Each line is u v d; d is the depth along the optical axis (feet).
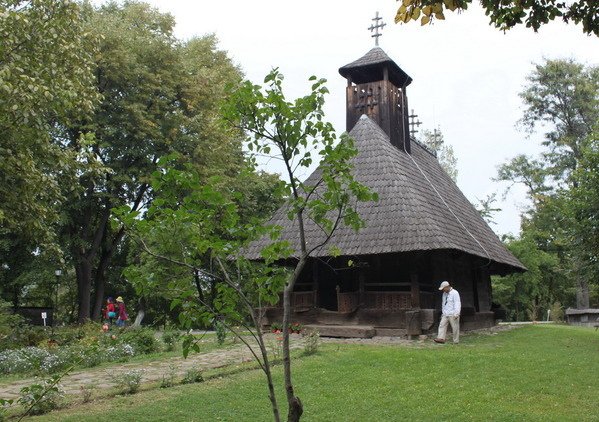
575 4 21.11
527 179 157.99
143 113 88.79
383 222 58.03
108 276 116.57
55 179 51.78
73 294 132.87
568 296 152.56
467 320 69.05
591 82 145.48
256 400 29.32
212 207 14.78
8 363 42.39
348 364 38.37
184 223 14.34
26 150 43.52
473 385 32.42
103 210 94.12
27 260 94.43
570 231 57.88
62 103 42.45
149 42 92.73
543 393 30.73
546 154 152.97
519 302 132.05
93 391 31.32
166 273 14.98
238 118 16.16
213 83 97.40
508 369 36.52
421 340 53.98
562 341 54.44
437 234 55.57
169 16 101.24
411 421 25.94
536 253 130.41
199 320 14.82
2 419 24.23
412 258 56.95
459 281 68.59
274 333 58.39
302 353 42.91
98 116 87.25
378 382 33.24
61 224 85.30
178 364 41.96
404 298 56.85
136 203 94.53
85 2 90.22
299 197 16.02
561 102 149.07
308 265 63.10
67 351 46.19
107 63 86.02
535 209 154.81
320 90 15.93
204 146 91.71
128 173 89.45
